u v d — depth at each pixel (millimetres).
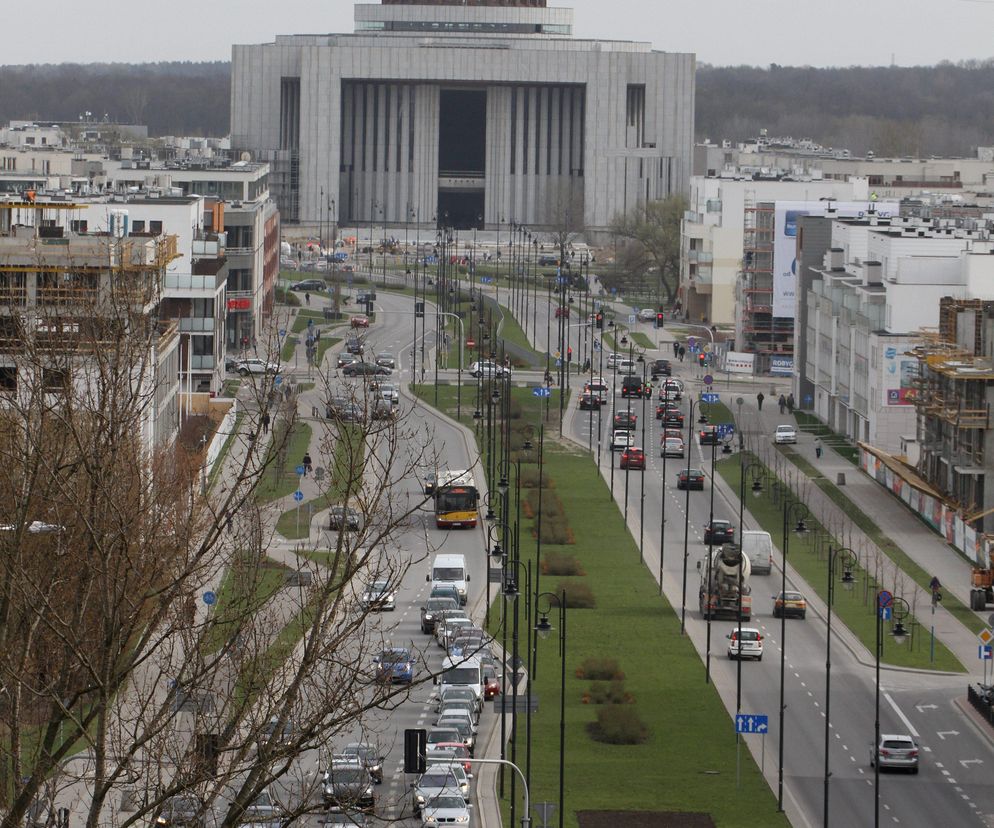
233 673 150500
